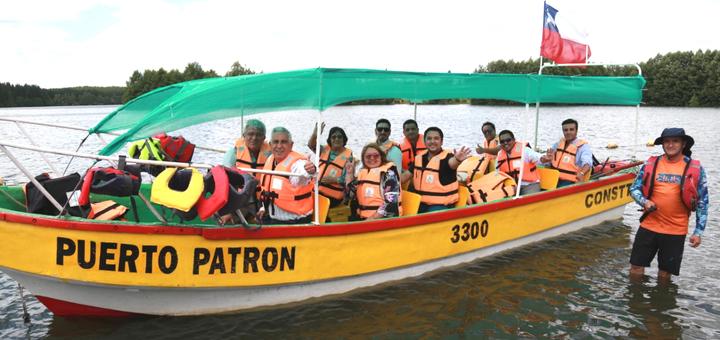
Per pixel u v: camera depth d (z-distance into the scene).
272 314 4.70
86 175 3.95
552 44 7.70
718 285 5.60
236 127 31.33
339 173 6.01
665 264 5.55
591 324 4.69
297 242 4.61
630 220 8.30
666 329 4.60
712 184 11.59
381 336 4.40
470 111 49.91
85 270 4.07
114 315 4.53
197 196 3.92
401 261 5.36
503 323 4.68
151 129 4.32
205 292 4.45
